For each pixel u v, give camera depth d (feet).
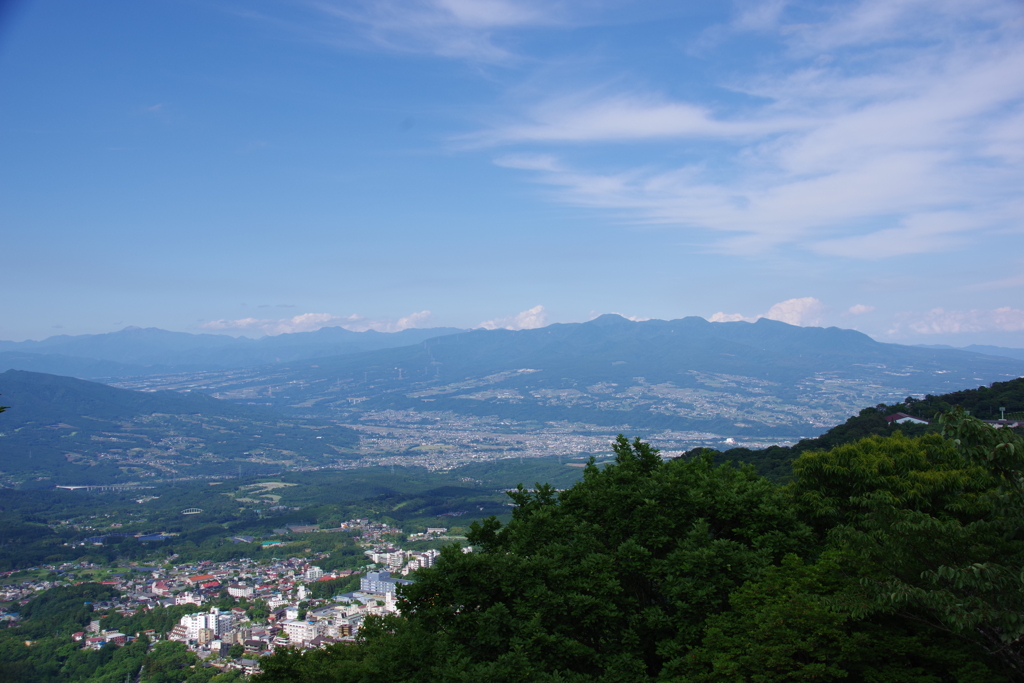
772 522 59.21
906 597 42.27
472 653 52.47
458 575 54.90
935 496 61.62
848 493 66.08
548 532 61.82
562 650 50.65
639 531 60.13
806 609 44.16
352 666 62.90
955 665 45.44
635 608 56.59
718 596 52.54
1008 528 45.21
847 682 47.39
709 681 45.47
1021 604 40.22
